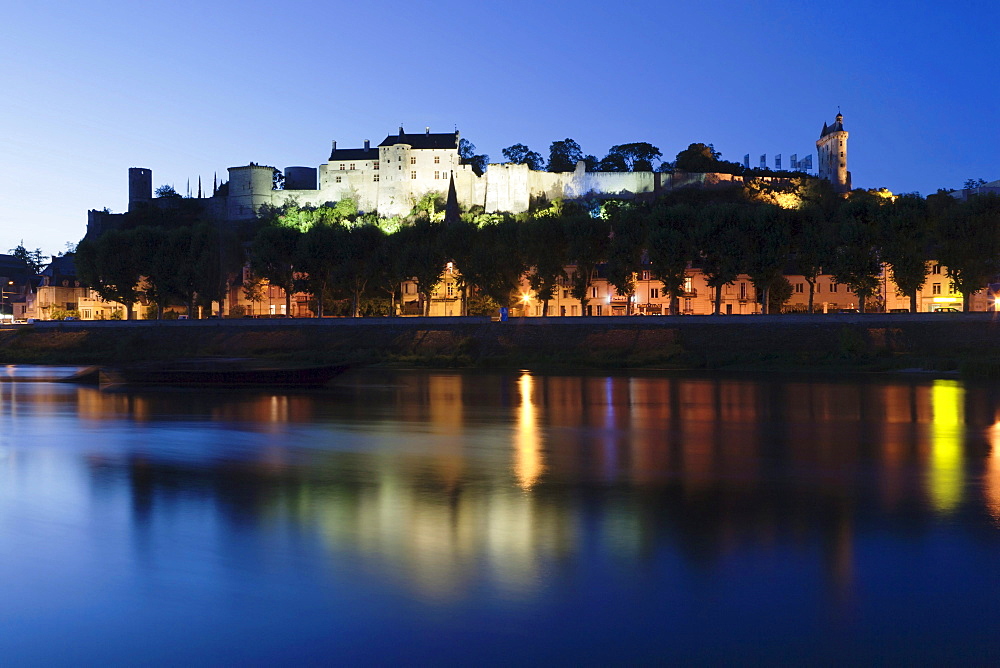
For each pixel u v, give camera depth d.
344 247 136.00
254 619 18.41
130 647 17.22
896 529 24.88
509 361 109.06
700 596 19.41
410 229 139.75
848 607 18.72
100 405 62.56
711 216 119.50
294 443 42.44
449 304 163.88
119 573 21.25
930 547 22.98
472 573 21.02
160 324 139.12
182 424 50.44
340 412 57.03
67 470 34.69
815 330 106.19
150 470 34.72
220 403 63.81
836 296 145.12
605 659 16.45
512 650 16.84
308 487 31.17
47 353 134.00
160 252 146.62
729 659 16.42
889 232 109.44
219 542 23.81
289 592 19.88
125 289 150.12
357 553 22.66
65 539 24.23
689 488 30.97
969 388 72.69
